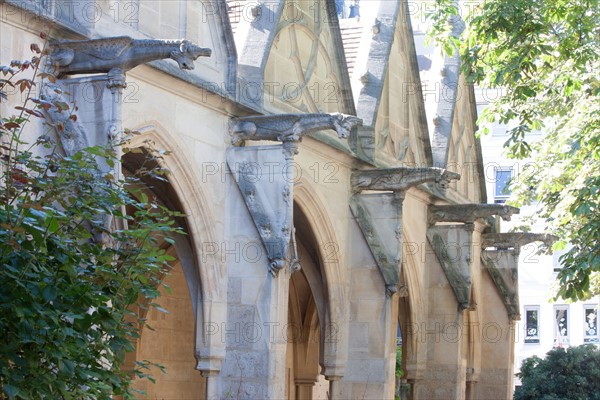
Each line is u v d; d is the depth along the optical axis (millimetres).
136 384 28031
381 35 28031
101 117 15766
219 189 21062
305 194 24281
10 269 10148
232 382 20984
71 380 10758
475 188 36344
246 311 21016
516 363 62344
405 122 29875
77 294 10727
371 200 26281
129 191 12375
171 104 19547
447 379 31219
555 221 25844
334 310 25703
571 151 22406
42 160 15258
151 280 11891
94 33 17000
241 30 22594
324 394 39062
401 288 28672
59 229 10828
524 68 22609
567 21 22078
